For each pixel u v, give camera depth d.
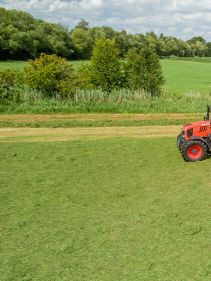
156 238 9.73
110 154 16.47
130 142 18.23
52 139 18.98
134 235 9.91
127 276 8.35
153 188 12.81
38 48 99.94
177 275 8.30
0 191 12.86
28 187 13.17
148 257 8.98
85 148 17.39
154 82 30.72
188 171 14.22
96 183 13.38
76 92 27.58
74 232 10.19
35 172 14.55
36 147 17.62
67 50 106.31
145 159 15.71
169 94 31.28
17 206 11.76
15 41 94.38
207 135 15.05
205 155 15.16
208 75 75.75
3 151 17.05
